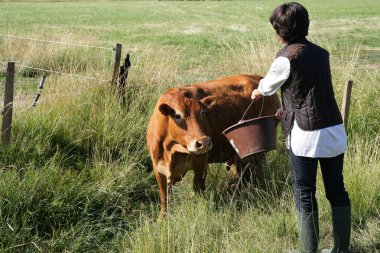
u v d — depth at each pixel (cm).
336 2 4934
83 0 7131
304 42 399
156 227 488
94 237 511
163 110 493
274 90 404
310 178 414
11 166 569
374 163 569
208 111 529
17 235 488
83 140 661
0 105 763
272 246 448
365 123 737
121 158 634
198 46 1628
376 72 888
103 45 1454
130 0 7369
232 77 622
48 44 1198
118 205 571
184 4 5916
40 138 630
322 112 391
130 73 817
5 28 2127
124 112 707
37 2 6069
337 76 841
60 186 554
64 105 698
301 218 425
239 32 2145
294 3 401
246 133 492
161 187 551
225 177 615
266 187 563
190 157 532
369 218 496
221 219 498
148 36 1997
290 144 408
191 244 448
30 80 1062
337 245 428
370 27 2183
